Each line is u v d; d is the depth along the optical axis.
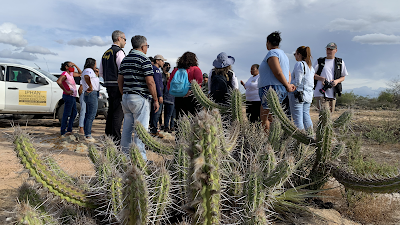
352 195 2.99
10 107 8.84
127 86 4.27
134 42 4.39
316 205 3.06
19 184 3.50
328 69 6.10
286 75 4.30
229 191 2.27
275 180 1.98
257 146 3.17
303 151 3.22
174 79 5.23
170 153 3.04
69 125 7.33
